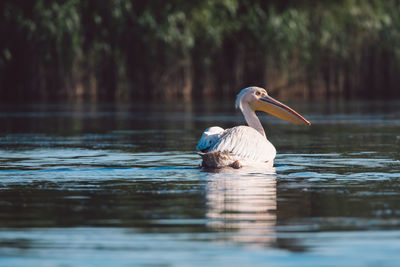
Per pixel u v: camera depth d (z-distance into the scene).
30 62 39.22
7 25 39.09
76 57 39.22
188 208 6.75
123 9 40.09
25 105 33.50
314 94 44.12
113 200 7.27
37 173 9.58
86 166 10.38
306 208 6.73
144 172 9.59
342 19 45.09
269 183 8.43
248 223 6.03
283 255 4.99
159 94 41.41
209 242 5.37
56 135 17.00
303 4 44.47
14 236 5.61
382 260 4.85
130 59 41.00
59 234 5.67
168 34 39.78
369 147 13.48
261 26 42.53
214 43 41.91
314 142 14.73
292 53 43.22
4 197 7.50
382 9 46.28
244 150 9.90
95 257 4.96
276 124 21.53
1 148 13.51
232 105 33.28
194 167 10.16
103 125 20.53
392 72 46.06
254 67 43.47
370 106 32.00
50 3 38.34
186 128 19.19
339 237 5.51
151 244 5.32
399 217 6.27
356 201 7.12
